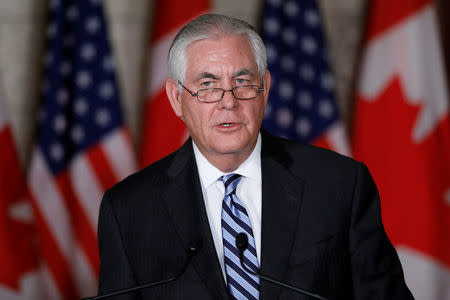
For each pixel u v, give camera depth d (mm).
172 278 4078
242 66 4113
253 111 4203
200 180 4691
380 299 4234
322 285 4266
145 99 12516
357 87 12586
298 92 11836
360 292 4312
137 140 12578
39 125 11891
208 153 4438
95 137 11695
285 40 11891
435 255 10984
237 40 4152
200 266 4324
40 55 12297
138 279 4457
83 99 11680
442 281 11047
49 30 12102
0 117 11312
